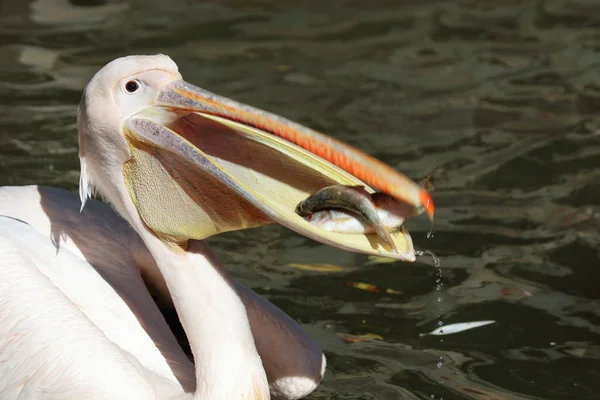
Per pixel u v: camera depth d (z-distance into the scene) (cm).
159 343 845
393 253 697
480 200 1240
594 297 1038
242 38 1759
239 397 760
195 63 1644
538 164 1321
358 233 707
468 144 1384
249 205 755
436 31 1803
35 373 754
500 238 1155
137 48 1683
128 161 773
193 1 1912
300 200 763
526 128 1430
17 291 780
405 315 1016
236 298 794
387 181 689
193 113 778
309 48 1728
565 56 1691
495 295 1045
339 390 891
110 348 766
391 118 1466
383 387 894
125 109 762
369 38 1775
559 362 930
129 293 874
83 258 880
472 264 1106
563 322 996
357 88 1570
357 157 699
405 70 1642
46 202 903
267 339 866
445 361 937
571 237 1152
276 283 1075
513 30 1803
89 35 1728
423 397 877
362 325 1000
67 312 778
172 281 787
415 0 1939
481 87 1578
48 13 1820
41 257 848
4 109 1433
